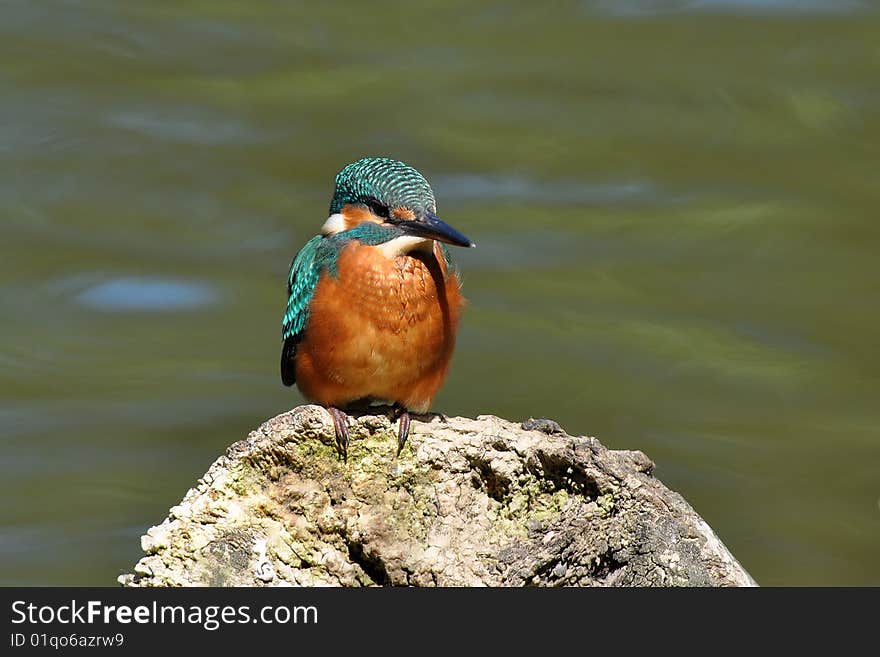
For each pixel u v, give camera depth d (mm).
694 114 19312
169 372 14812
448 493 7242
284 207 17625
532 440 7195
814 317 15977
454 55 20469
